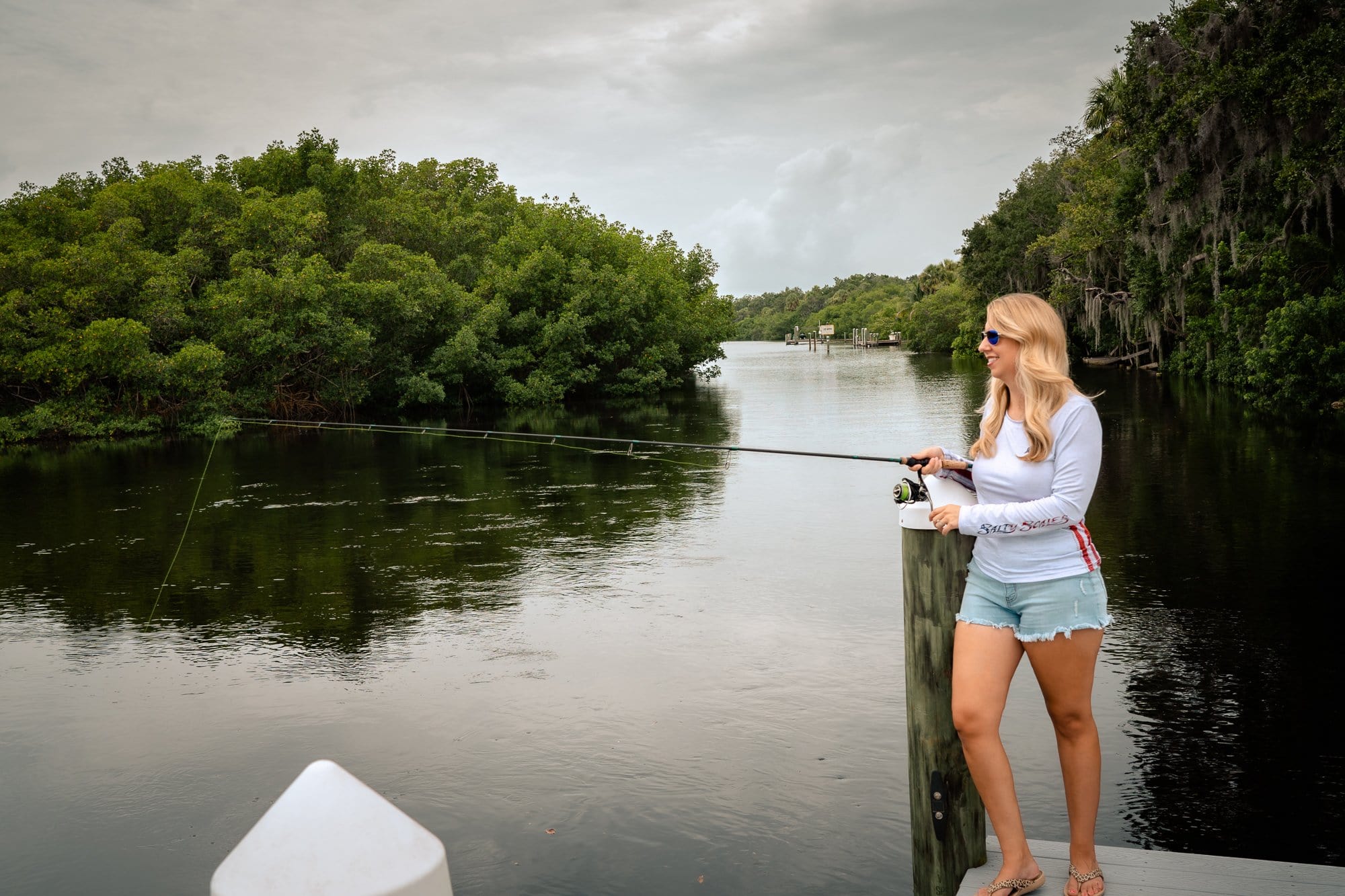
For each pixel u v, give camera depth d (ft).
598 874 14.15
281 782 17.25
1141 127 79.87
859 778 16.81
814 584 29.37
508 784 16.92
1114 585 27.94
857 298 489.67
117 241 90.07
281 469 58.18
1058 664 9.16
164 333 90.33
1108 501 39.93
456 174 151.02
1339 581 27.27
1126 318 136.05
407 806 16.25
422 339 109.50
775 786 16.58
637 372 124.77
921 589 9.95
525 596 28.84
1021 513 8.87
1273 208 80.64
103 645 25.26
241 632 26.09
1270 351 72.28
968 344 212.84
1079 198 137.28
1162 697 19.84
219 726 19.77
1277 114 68.85
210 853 15.10
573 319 118.32
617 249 142.72
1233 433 59.88
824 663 22.47
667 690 21.06
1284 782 16.08
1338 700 19.25
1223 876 9.86
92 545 37.04
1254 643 22.74
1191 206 83.41
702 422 81.41
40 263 86.22
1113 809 15.47
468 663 23.15
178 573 32.55
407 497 46.47
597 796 16.42
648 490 47.42
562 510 42.52
